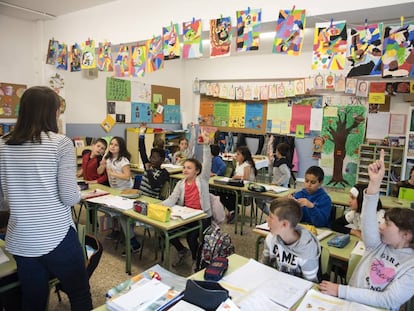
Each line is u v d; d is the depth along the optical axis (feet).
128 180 11.55
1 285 5.24
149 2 11.73
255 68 23.29
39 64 16.69
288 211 5.11
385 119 18.94
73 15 14.66
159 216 8.09
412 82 17.54
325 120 21.07
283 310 3.96
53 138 4.72
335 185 20.89
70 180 4.82
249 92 23.61
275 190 12.07
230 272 4.99
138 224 8.91
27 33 16.42
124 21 12.61
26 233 4.60
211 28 9.43
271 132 23.21
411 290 4.27
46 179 4.60
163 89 24.88
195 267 9.16
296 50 7.98
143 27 12.00
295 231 5.28
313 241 5.23
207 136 10.07
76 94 18.78
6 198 4.74
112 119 20.97
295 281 4.73
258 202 13.44
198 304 3.84
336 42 7.39
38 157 4.54
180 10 10.82
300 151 22.18
